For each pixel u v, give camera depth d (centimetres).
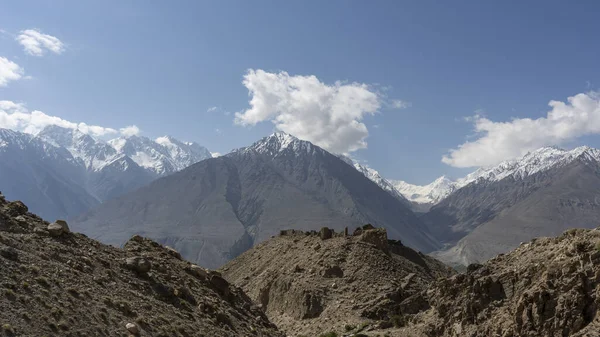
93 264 4266
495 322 5562
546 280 5206
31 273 3625
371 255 10575
